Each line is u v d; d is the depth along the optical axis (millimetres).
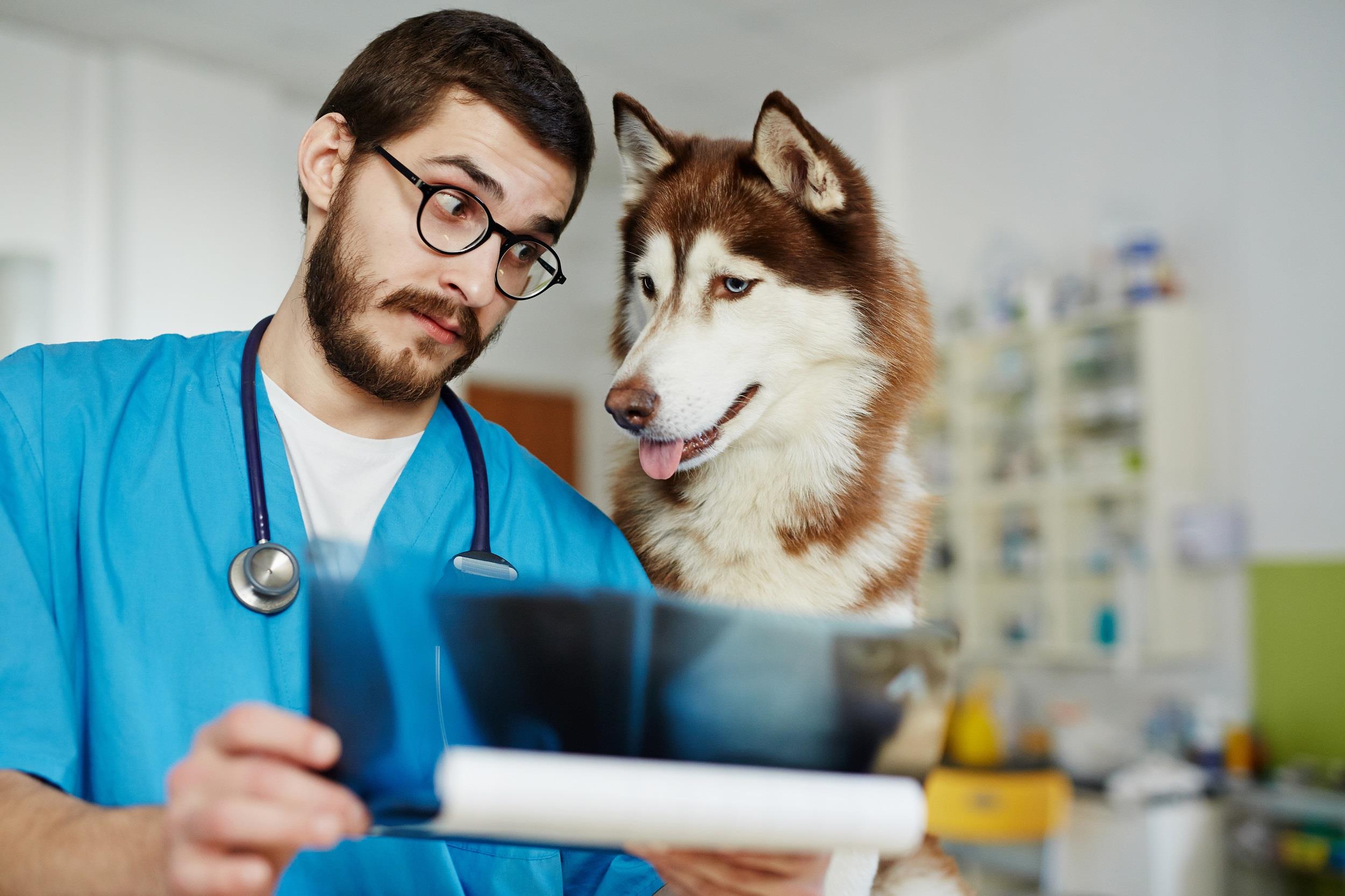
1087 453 4059
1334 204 3547
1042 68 4508
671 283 1465
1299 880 3408
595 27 4543
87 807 677
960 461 4508
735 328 1396
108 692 887
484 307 1049
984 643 4438
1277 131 3709
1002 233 4668
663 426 1328
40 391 980
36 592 873
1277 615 3648
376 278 1007
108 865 613
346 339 1015
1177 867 3273
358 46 4742
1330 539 3523
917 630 621
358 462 1095
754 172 1463
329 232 1026
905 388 1436
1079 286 4160
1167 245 4051
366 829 541
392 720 530
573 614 591
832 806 542
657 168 1583
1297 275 3639
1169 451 3830
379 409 1088
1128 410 3904
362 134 1029
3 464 924
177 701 901
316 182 1095
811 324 1388
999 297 4426
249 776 500
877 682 593
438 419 1175
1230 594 3799
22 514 918
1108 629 3941
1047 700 4348
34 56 4613
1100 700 4180
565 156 1077
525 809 469
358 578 572
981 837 3303
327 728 541
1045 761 3756
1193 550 3699
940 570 4551
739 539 1365
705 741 571
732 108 5473
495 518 1159
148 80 4762
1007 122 4652
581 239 6641
